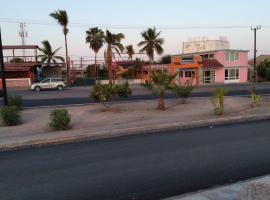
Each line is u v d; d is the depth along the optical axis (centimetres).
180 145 914
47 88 4047
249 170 666
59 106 1928
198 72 5303
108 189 575
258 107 1747
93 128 1206
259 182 347
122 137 1082
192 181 606
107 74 6216
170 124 1230
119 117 1485
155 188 575
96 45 5659
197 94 2820
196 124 1270
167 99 2256
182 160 752
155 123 1271
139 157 790
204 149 859
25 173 689
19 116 1406
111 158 790
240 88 3678
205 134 1081
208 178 621
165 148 882
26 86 5022
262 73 5953
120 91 1648
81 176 654
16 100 1738
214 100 1617
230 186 566
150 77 1772
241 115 1443
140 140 1010
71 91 3684
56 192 569
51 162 774
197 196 523
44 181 630
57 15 5162
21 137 1073
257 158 759
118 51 5706
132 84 5266
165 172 663
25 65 5031
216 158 764
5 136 1112
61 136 1055
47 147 965
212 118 1368
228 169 675
